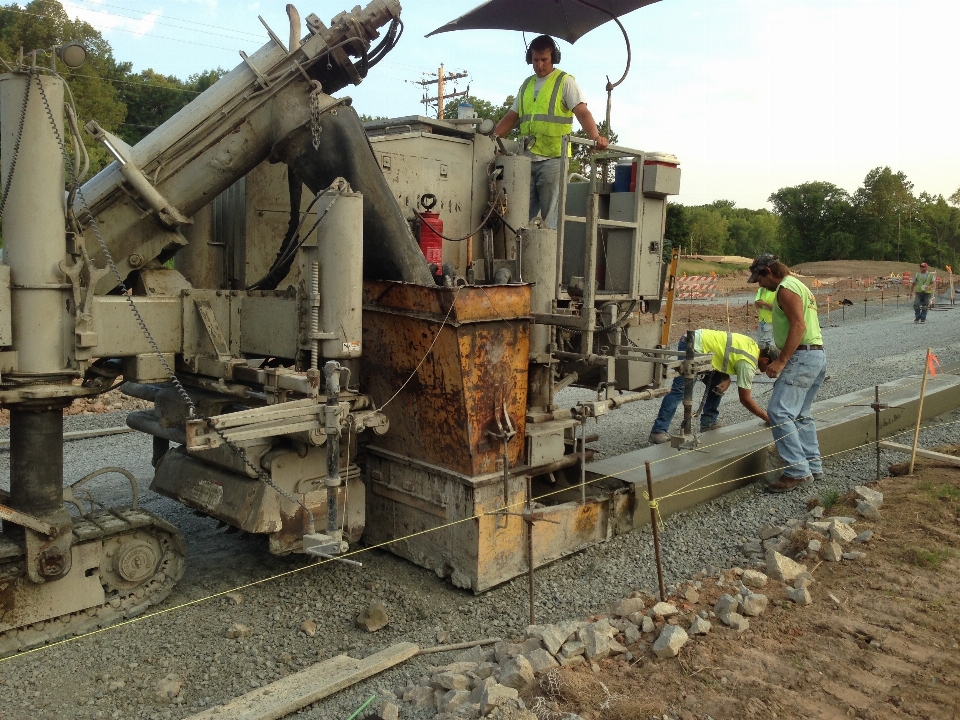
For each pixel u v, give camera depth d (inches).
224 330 207.6
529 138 284.4
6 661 173.0
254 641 187.3
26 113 164.2
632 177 277.0
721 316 1061.1
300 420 183.8
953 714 130.3
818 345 288.8
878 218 2866.6
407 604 208.4
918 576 185.2
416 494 227.8
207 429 162.6
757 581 183.6
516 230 254.2
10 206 167.5
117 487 301.9
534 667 143.9
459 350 201.9
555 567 230.5
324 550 175.9
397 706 143.5
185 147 194.9
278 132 198.5
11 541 177.9
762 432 330.0
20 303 168.9
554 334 243.0
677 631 151.9
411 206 242.8
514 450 221.5
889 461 318.0
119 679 169.0
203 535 257.1
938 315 1070.4
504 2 273.6
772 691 136.0
